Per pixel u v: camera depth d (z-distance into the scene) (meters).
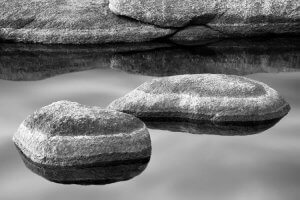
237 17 10.23
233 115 6.88
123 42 10.33
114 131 5.93
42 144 5.89
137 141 5.96
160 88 7.16
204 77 7.23
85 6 10.46
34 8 10.46
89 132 5.89
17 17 10.42
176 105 7.02
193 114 6.97
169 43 10.40
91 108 6.14
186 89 7.11
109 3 10.42
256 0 10.26
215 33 10.40
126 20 10.33
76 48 10.27
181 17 10.19
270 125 6.95
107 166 5.89
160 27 10.30
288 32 10.34
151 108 7.02
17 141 6.29
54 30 10.29
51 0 10.56
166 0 10.27
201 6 10.23
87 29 10.25
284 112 7.17
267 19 10.22
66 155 5.81
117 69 9.41
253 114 6.89
